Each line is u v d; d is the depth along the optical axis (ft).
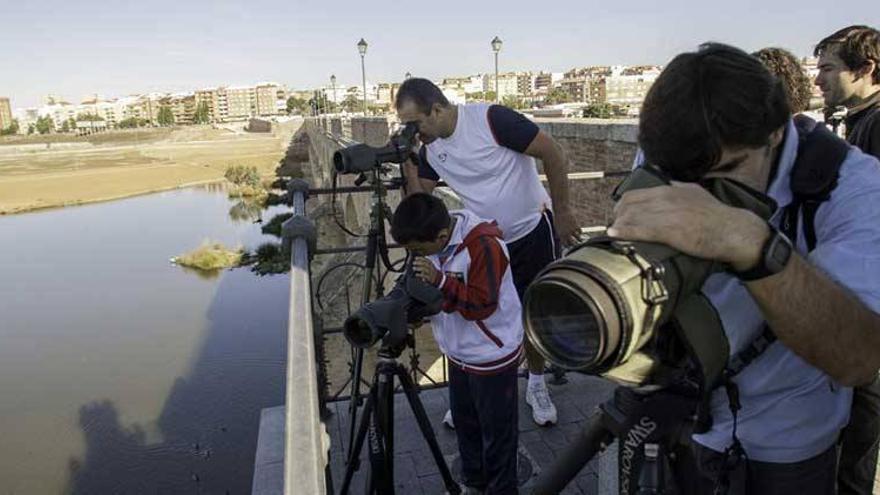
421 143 11.01
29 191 262.26
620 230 3.18
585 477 9.50
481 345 7.77
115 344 95.25
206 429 68.74
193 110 634.43
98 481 60.18
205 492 57.62
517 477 9.00
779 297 3.23
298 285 6.71
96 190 261.65
